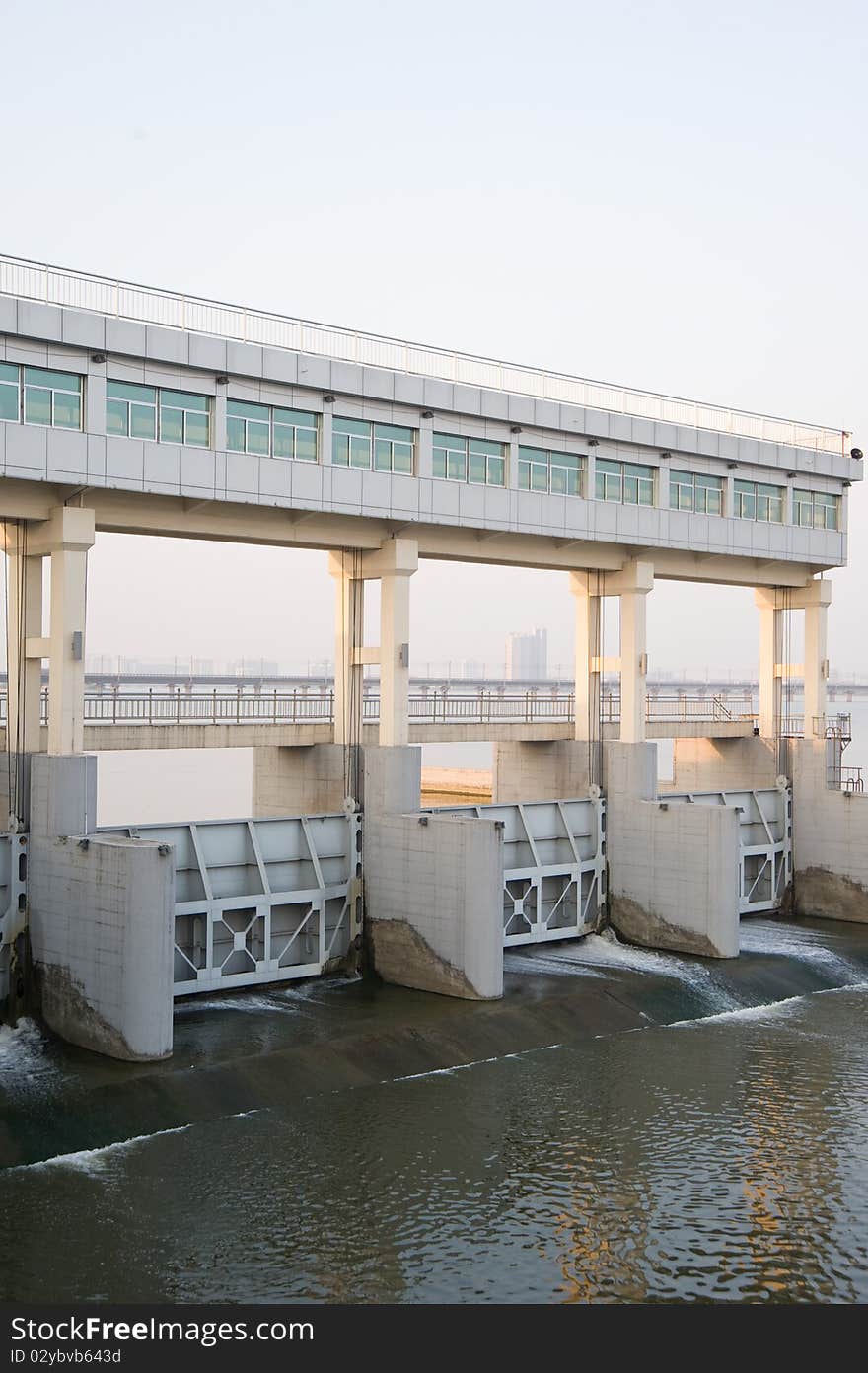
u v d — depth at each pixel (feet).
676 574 173.06
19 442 106.52
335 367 127.44
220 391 119.55
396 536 137.69
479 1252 78.95
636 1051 119.96
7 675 115.96
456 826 127.95
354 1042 111.55
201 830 128.77
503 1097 105.91
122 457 112.78
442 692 174.50
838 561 185.78
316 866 134.00
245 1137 94.17
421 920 131.23
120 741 123.95
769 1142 97.60
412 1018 119.85
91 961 105.81
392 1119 99.66
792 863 187.32
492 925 126.82
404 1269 76.38
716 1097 107.65
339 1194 85.46
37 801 112.06
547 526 147.23
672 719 182.50
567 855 160.76
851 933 174.19
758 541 173.37
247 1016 118.93
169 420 116.88
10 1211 81.05
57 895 109.29
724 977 144.97
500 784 177.78
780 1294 75.25
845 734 189.06
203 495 118.21
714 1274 77.30
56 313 107.96
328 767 141.90
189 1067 102.22
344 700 140.46
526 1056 116.88
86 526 111.86
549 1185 88.69
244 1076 102.58
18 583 115.96
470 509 139.54
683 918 156.04
